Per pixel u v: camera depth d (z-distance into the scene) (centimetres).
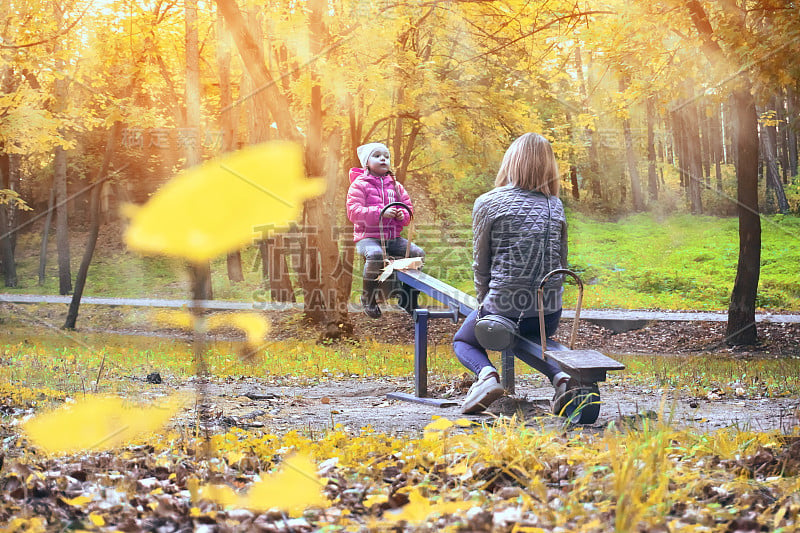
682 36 1005
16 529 199
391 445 327
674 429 324
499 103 1351
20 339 1001
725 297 1359
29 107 1090
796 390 620
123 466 284
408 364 888
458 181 1552
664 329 1207
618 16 1064
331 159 1239
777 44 890
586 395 379
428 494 235
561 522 198
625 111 997
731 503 228
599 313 1274
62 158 1166
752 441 305
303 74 1166
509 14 1248
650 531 187
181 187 54
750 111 1005
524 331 442
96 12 1146
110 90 1126
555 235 427
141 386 554
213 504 224
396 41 1248
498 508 215
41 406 443
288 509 212
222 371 709
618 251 1341
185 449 315
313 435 370
